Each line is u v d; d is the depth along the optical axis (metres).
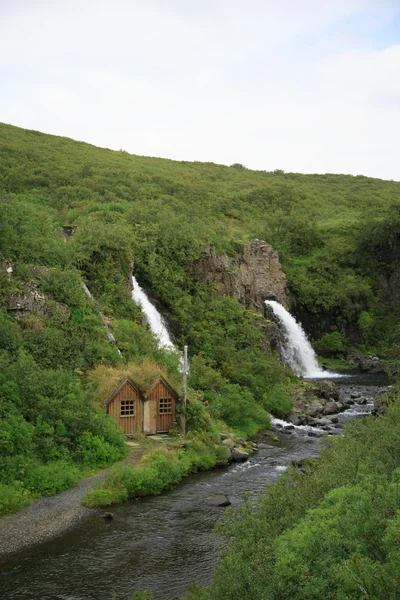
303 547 12.02
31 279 38.91
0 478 24.52
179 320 52.94
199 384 41.66
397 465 17.47
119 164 133.12
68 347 35.88
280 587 11.76
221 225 90.94
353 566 10.47
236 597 13.05
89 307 41.28
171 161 164.25
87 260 47.62
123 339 40.94
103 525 22.44
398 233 92.44
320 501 15.41
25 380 29.38
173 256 58.22
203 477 29.36
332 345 80.19
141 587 17.62
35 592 17.19
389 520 11.51
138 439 33.47
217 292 60.62
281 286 78.56
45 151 130.00
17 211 47.62
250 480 28.77
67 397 30.38
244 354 51.19
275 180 161.38
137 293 52.19
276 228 98.75
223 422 38.50
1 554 19.64
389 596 9.95
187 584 17.84
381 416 24.00
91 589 17.45
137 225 59.50
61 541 20.83
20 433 26.48
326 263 92.00
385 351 81.25
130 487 26.06
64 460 27.52
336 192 154.75
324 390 51.69
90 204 81.38
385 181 179.75
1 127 144.62
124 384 33.97
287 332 73.50
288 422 43.34
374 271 93.75
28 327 35.66
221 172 159.75
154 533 21.73
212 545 20.69
